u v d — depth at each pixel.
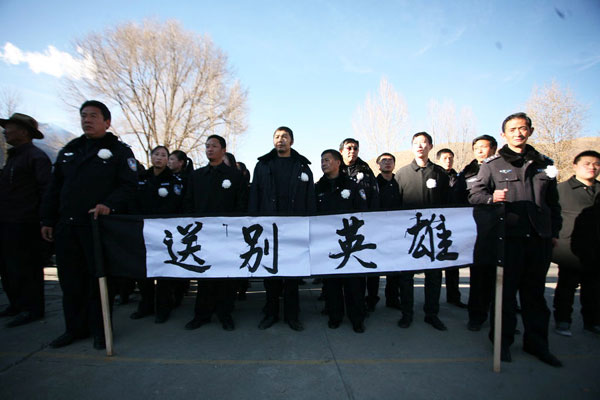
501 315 2.62
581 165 3.41
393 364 2.57
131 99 19.25
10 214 3.34
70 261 2.86
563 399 2.11
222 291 3.34
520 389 2.23
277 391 2.18
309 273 2.81
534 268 2.67
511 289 2.67
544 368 2.52
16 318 3.37
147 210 3.99
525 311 2.75
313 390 2.20
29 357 2.64
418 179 3.86
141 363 2.55
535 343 2.67
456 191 3.92
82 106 2.91
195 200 3.56
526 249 2.67
